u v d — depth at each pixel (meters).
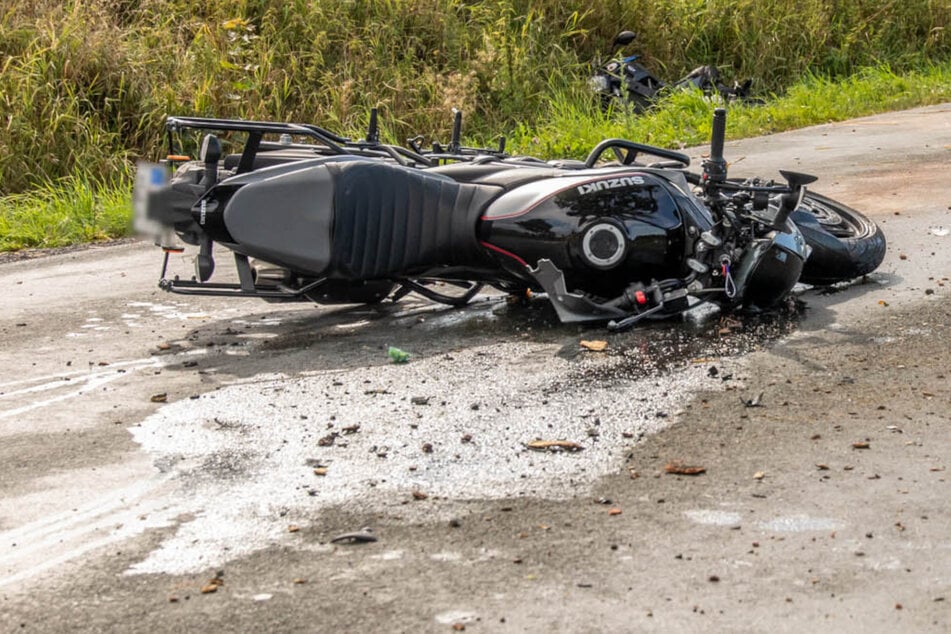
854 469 4.13
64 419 5.00
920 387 4.96
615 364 5.45
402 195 6.00
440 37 16.52
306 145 6.88
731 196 6.14
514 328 6.25
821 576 3.38
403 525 3.80
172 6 15.76
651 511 3.85
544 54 17.00
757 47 18.66
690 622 3.14
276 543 3.70
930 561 3.44
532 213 5.95
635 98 16.58
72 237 10.45
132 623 3.22
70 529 3.86
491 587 3.36
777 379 5.13
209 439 4.67
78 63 13.69
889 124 14.03
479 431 4.63
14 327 6.80
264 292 6.27
